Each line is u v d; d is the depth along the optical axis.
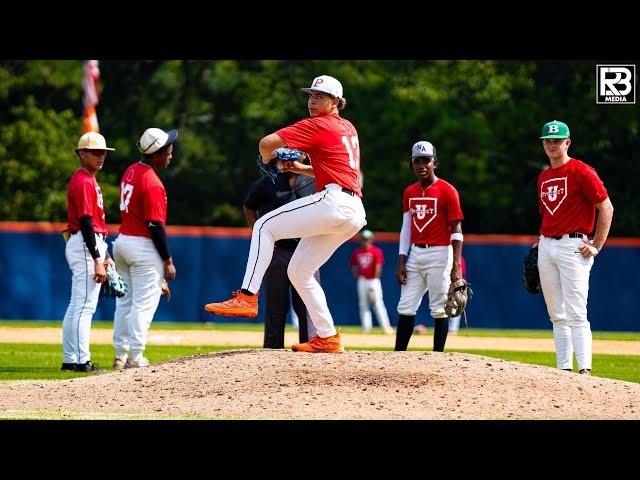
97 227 39.00
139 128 124.25
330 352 30.23
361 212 28.94
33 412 25.58
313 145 28.50
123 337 39.81
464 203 120.31
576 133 119.75
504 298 87.00
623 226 118.75
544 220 35.75
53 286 83.06
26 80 117.44
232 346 56.88
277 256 35.03
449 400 26.27
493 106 124.00
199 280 85.69
